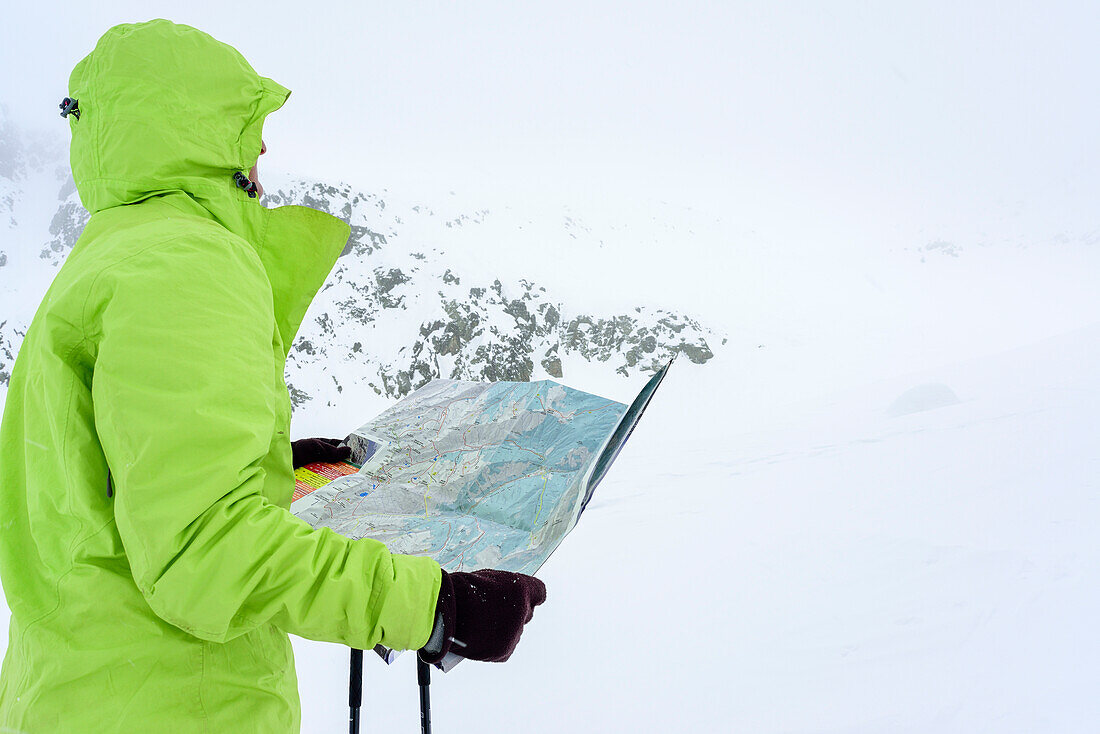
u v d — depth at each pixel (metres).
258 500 0.89
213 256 0.95
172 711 0.98
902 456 5.50
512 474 1.46
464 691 2.92
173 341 0.86
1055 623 2.65
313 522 1.40
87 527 0.97
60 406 0.95
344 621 0.91
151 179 1.04
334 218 1.15
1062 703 2.22
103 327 0.88
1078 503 3.76
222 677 1.03
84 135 1.07
